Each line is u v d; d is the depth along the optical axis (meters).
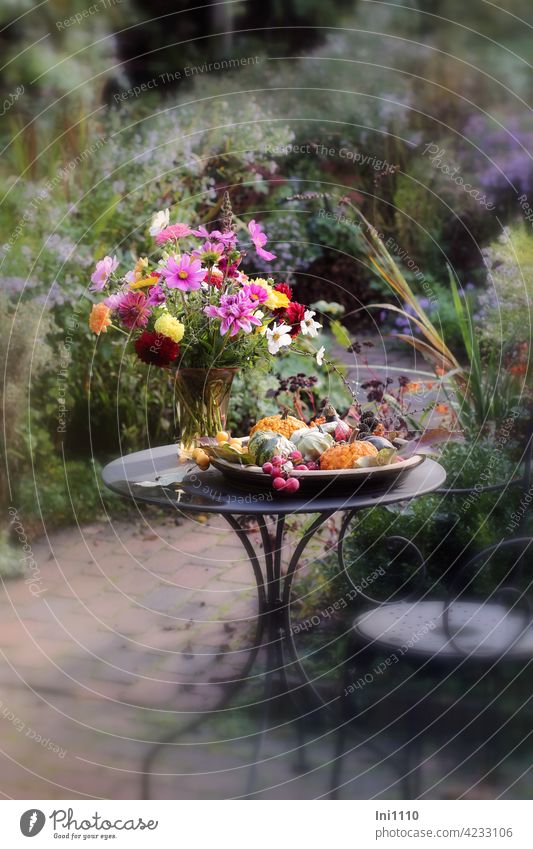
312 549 3.68
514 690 2.72
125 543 4.01
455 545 3.28
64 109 5.10
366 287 6.62
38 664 3.00
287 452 2.20
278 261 5.91
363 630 2.14
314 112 6.88
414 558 3.29
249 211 5.82
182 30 6.33
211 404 2.54
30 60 5.12
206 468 2.40
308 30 7.14
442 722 2.58
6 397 4.15
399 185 6.80
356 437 2.38
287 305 2.50
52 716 2.70
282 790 2.33
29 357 4.22
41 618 3.33
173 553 3.91
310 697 2.73
